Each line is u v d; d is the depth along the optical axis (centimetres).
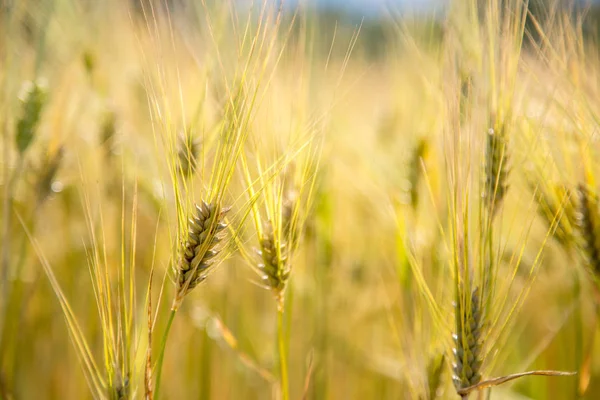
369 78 118
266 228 77
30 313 108
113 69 116
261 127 82
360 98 125
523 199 94
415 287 89
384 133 112
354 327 117
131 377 72
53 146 97
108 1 118
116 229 107
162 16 80
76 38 111
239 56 72
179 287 71
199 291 101
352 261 112
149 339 71
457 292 75
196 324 101
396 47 112
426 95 102
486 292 74
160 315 96
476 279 74
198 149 77
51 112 102
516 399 103
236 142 71
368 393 114
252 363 87
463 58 85
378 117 114
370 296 114
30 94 92
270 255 76
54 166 96
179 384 107
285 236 80
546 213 88
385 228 112
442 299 85
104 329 72
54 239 113
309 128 80
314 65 94
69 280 109
